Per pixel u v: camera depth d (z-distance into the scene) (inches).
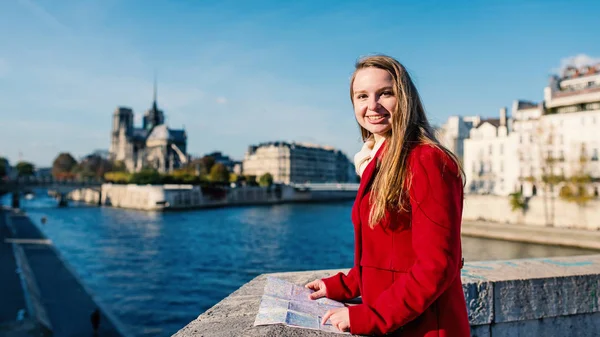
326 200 6018.7
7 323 936.9
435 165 78.0
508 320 155.3
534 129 2559.1
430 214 76.2
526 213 2187.5
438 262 74.1
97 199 5502.0
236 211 4069.9
